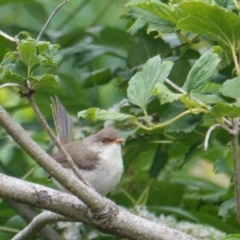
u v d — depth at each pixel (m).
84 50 11.95
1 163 12.35
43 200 7.02
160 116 9.87
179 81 10.28
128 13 9.28
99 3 15.38
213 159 12.88
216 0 8.33
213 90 9.69
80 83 12.89
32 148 6.61
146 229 6.97
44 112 12.85
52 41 12.74
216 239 9.93
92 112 7.02
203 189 12.36
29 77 6.57
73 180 6.77
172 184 12.02
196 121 9.60
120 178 11.34
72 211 7.00
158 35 10.68
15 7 14.81
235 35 7.54
